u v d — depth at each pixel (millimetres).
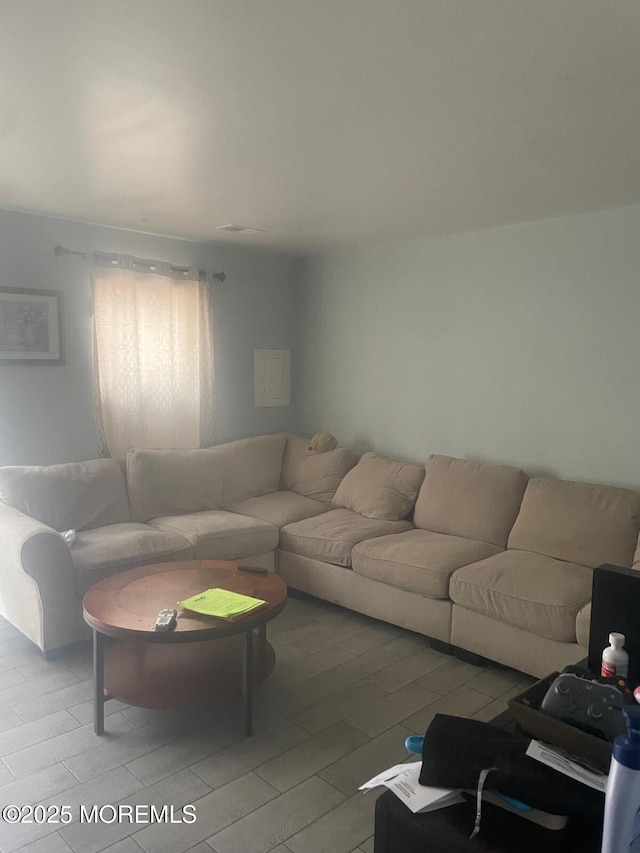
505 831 1195
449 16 1544
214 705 2637
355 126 2281
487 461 4051
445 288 4160
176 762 2262
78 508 3600
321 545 3668
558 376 3680
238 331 4805
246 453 4555
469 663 3068
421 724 2525
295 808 2037
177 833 1925
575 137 2373
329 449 4664
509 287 3850
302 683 2844
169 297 4277
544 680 1616
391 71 1845
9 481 3422
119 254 3996
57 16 1547
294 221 3805
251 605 2459
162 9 1513
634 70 1833
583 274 3533
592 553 3154
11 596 3180
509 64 1800
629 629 1700
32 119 2227
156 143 2463
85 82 1934
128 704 2447
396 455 4559
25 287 3668
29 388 3736
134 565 3229
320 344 4996
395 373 4500
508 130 2307
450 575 3109
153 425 4293
